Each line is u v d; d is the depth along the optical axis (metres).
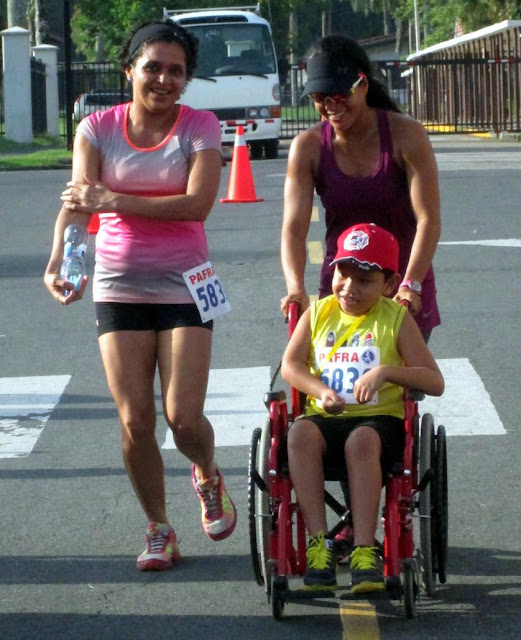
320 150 6.73
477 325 12.76
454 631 5.96
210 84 34.34
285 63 39.91
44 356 12.27
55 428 9.93
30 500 8.25
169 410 6.61
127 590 6.66
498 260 16.19
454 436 9.27
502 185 24.31
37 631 6.13
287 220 6.80
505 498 7.96
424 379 6.09
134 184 6.61
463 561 6.93
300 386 6.18
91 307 14.42
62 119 58.19
